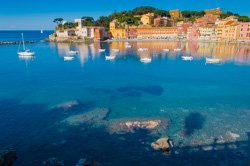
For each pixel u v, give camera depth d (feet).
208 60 307.99
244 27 601.21
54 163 75.36
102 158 81.15
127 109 127.75
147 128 102.01
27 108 129.49
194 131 98.73
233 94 157.48
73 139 93.76
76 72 247.09
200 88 175.01
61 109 127.24
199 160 78.89
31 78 215.31
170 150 84.23
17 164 77.82
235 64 290.97
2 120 112.98
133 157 81.25
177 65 289.53
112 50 456.86
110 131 99.76
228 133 96.78
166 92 163.94
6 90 169.78
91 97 151.23
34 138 94.84
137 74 233.76
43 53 438.81
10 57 381.19
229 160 78.69
